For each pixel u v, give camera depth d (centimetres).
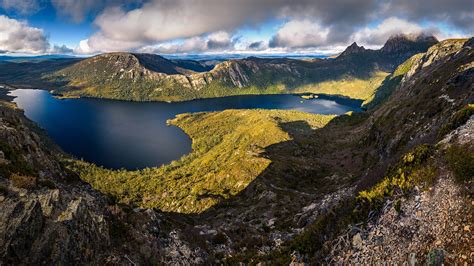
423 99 13750
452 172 2853
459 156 2900
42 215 2650
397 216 2938
